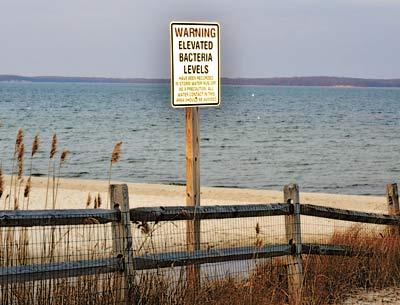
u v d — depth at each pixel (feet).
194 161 25.14
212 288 23.48
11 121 251.19
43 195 69.00
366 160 146.41
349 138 199.93
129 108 378.53
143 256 20.71
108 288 20.57
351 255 28.12
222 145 174.81
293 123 261.44
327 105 453.58
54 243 23.09
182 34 24.17
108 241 35.50
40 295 20.20
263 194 78.74
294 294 24.43
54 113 313.94
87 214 19.47
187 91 24.34
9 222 18.22
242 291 23.48
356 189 104.83
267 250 23.85
